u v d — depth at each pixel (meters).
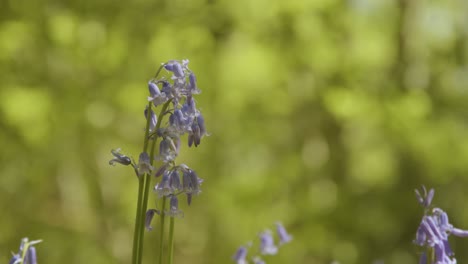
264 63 9.40
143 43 9.60
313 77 10.48
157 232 10.18
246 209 10.41
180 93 2.31
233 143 10.71
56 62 9.36
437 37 11.80
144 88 9.48
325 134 11.27
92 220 10.62
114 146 10.15
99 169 10.34
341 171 11.36
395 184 11.68
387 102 10.29
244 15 9.45
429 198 2.48
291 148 11.26
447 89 11.78
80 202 10.65
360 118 10.12
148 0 9.60
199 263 10.73
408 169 11.73
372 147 11.08
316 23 9.95
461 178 11.41
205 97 9.77
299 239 10.64
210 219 10.62
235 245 10.44
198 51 9.59
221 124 10.48
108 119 9.84
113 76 9.50
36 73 9.39
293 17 9.80
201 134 2.32
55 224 10.53
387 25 11.30
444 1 11.75
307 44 9.95
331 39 10.36
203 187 10.49
